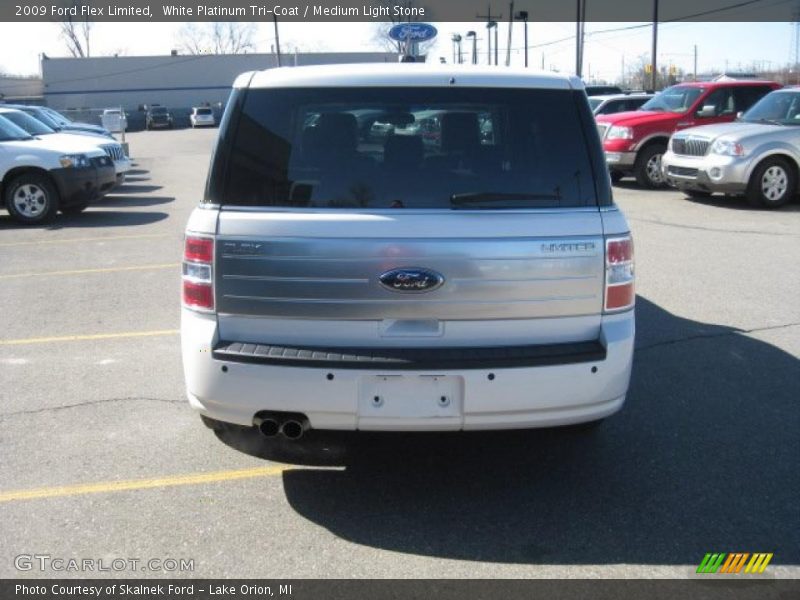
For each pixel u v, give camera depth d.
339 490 3.89
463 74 3.64
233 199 3.50
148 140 41.62
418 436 4.43
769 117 13.36
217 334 3.51
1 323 6.68
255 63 73.06
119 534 3.49
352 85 3.59
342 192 3.49
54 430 4.55
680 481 3.95
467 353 3.40
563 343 3.53
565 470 4.07
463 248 3.40
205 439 4.45
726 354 5.75
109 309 7.10
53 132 16.25
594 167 3.59
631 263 3.60
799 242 9.77
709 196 14.39
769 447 4.31
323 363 3.35
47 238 10.78
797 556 3.31
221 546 3.40
